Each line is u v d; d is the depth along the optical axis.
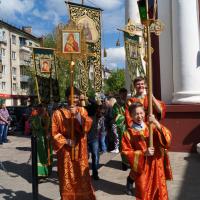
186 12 10.52
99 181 7.84
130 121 5.99
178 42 10.61
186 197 6.33
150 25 5.17
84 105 8.09
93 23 10.53
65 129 6.29
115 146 13.25
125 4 12.95
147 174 4.97
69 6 10.38
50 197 7.54
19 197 7.67
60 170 6.29
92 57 10.27
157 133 4.97
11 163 11.57
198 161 9.05
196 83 10.47
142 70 8.97
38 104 9.23
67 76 25.97
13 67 64.94
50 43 35.84
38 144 8.98
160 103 5.89
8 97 61.97
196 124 10.22
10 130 21.88
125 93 9.12
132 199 6.59
